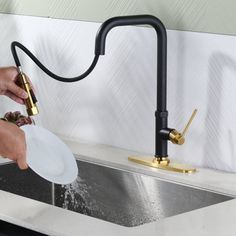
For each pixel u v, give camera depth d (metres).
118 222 2.54
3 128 2.07
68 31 2.82
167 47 2.51
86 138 2.82
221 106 2.41
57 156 2.36
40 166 2.26
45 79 2.93
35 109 2.39
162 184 2.39
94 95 2.77
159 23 2.37
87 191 2.61
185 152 2.53
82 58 2.78
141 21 2.32
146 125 2.62
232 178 2.36
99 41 2.26
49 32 2.88
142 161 2.51
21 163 2.10
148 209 2.45
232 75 2.37
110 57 2.69
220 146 2.43
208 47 2.41
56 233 1.88
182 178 2.35
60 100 2.89
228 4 2.34
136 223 2.49
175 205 2.37
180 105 2.51
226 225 1.94
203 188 2.30
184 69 2.48
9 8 3.02
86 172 2.60
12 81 2.42
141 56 2.59
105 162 2.54
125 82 2.66
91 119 2.79
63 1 2.81
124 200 2.51
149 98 2.59
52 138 2.42
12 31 3.03
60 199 2.67
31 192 2.68
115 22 2.26
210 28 2.40
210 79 2.42
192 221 1.98
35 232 1.95
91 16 2.73
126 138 2.69
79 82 2.81
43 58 2.93
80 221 1.97
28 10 2.94
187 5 2.44
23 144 2.09
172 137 2.39
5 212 2.04
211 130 2.44
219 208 2.09
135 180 2.47
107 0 2.67
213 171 2.44
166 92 2.43
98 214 2.59
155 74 2.56
